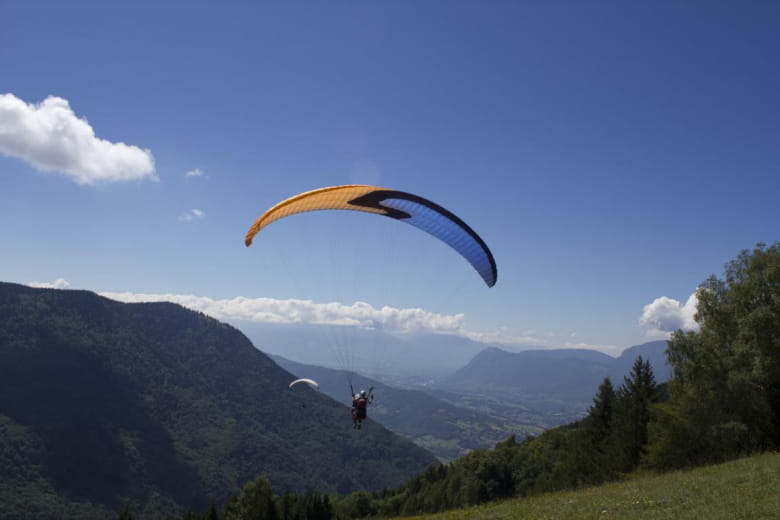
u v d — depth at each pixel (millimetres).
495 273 18984
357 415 17203
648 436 33625
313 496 77875
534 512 16625
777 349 26766
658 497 15289
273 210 16672
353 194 17203
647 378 38969
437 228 18547
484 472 79188
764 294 29406
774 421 26969
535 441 86500
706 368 28734
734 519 11008
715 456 27141
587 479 39500
